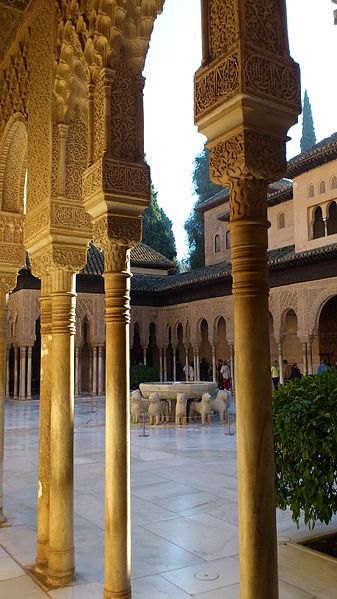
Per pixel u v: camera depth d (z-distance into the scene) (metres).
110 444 2.99
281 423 3.91
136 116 3.22
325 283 14.64
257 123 2.10
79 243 3.77
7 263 5.09
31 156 4.18
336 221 15.65
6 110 4.91
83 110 3.88
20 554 3.87
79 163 3.84
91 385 20.62
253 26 2.12
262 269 2.09
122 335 3.07
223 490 5.76
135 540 4.15
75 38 3.48
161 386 12.06
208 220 25.11
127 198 3.10
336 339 17.30
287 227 19.16
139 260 24.50
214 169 2.20
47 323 3.90
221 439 9.46
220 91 2.15
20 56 4.61
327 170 15.49
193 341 20.23
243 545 1.95
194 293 20.33
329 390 3.95
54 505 3.41
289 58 2.21
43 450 3.73
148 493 5.65
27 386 18.58
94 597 3.13
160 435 10.01
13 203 5.18
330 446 3.63
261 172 2.09
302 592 3.17
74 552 3.75
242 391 2.02
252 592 1.90
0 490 4.71
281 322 16.16
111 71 3.14
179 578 3.41
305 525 4.49
